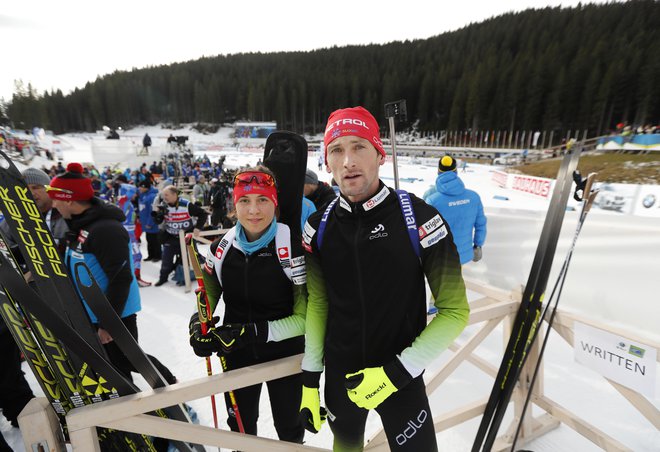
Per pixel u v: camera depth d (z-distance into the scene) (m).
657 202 5.00
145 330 3.29
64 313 1.12
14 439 1.99
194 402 2.29
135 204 6.25
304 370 1.18
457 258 1.00
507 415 2.09
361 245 1.02
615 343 1.41
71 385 1.09
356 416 1.19
